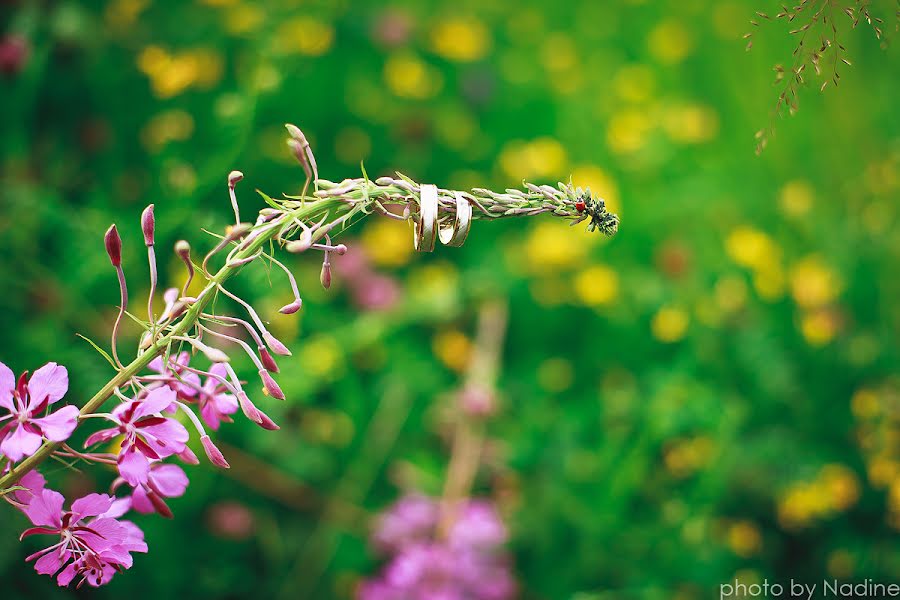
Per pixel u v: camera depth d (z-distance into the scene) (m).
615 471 1.56
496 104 2.21
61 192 1.68
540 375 1.77
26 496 0.77
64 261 1.55
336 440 1.59
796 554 1.59
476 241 1.95
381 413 1.61
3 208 1.50
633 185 2.09
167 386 0.77
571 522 1.51
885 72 2.24
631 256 1.97
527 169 2.00
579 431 1.64
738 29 2.36
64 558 0.76
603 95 2.31
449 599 1.36
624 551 1.50
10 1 1.73
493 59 2.34
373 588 1.40
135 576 1.36
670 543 1.51
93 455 0.77
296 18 1.93
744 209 2.06
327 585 1.49
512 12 2.46
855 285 1.97
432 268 1.85
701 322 1.78
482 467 1.60
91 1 1.89
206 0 1.91
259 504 1.52
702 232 2.00
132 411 0.75
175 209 1.49
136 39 1.89
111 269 1.46
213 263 1.48
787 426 1.74
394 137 2.03
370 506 1.57
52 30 1.69
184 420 1.37
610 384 1.79
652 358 1.84
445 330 1.80
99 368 1.37
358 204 0.76
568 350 1.87
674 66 2.41
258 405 1.47
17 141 1.59
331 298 1.76
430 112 2.08
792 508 1.58
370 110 2.03
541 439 1.63
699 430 1.64
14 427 0.75
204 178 1.53
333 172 1.95
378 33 2.08
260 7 1.90
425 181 2.05
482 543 1.41
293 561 1.50
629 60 2.48
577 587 1.48
